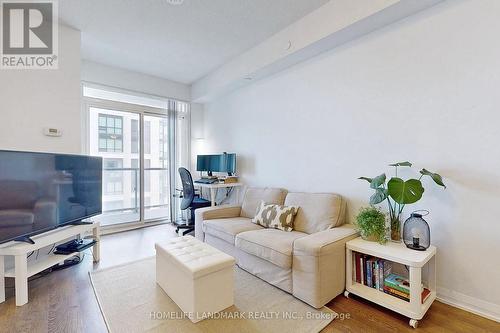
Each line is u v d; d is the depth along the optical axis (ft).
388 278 6.69
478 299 6.11
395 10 6.84
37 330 5.49
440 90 6.61
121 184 14.32
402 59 7.29
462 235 6.33
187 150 15.96
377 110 7.87
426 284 6.68
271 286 7.46
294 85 10.46
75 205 8.74
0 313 6.08
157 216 15.60
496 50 5.81
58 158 8.07
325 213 8.39
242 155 13.34
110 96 13.61
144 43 10.56
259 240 7.69
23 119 8.36
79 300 6.68
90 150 13.00
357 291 6.66
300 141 10.30
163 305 6.46
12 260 7.91
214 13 8.54
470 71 6.15
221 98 14.84
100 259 9.48
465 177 6.27
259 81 12.19
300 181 10.33
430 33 6.75
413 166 7.13
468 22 6.16
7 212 6.49
